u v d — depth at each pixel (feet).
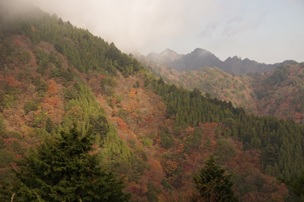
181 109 472.85
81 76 485.15
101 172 53.67
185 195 80.28
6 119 318.45
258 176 278.67
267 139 410.93
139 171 299.99
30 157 52.13
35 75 413.18
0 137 261.65
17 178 51.80
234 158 371.35
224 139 397.19
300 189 76.02
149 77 581.53
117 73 554.87
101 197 51.24
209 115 461.78
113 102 464.24
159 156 376.89
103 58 569.23
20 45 481.87
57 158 50.85
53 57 469.57
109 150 297.33
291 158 364.17
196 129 418.51
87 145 53.67
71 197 48.49
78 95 387.34
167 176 342.03
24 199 47.55
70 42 586.86
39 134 290.76
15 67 421.18
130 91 513.86
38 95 370.12
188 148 387.96
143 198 252.01
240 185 248.73
